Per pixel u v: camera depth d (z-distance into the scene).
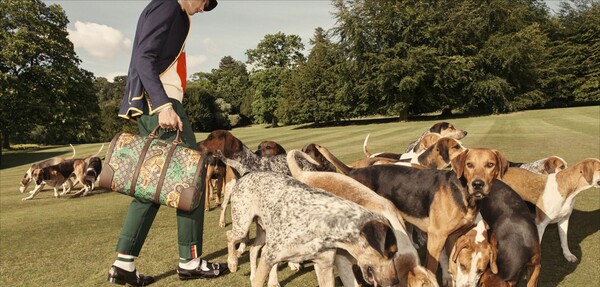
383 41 40.66
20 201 10.69
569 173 4.77
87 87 40.12
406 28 39.78
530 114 33.41
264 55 71.56
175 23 4.21
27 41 36.06
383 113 42.78
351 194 4.09
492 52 40.28
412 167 4.86
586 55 48.28
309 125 46.47
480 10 42.34
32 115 35.56
